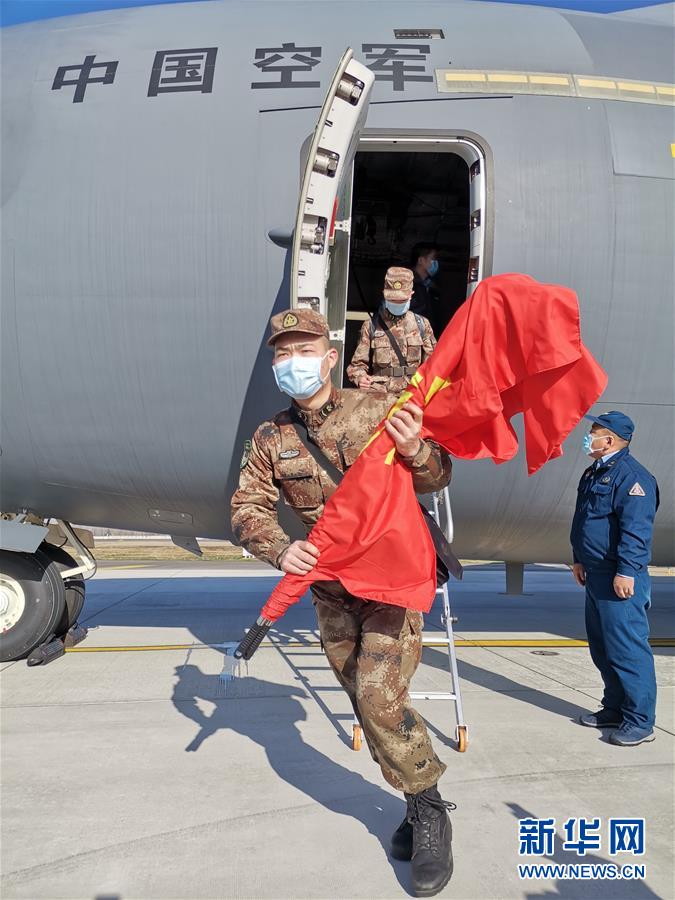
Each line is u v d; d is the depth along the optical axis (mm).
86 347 4883
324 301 3973
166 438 4992
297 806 2881
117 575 14070
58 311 4871
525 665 5488
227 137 4738
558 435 2439
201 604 9195
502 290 2348
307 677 5016
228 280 4676
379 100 4719
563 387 2398
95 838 2613
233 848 2531
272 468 2428
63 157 4895
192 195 4715
